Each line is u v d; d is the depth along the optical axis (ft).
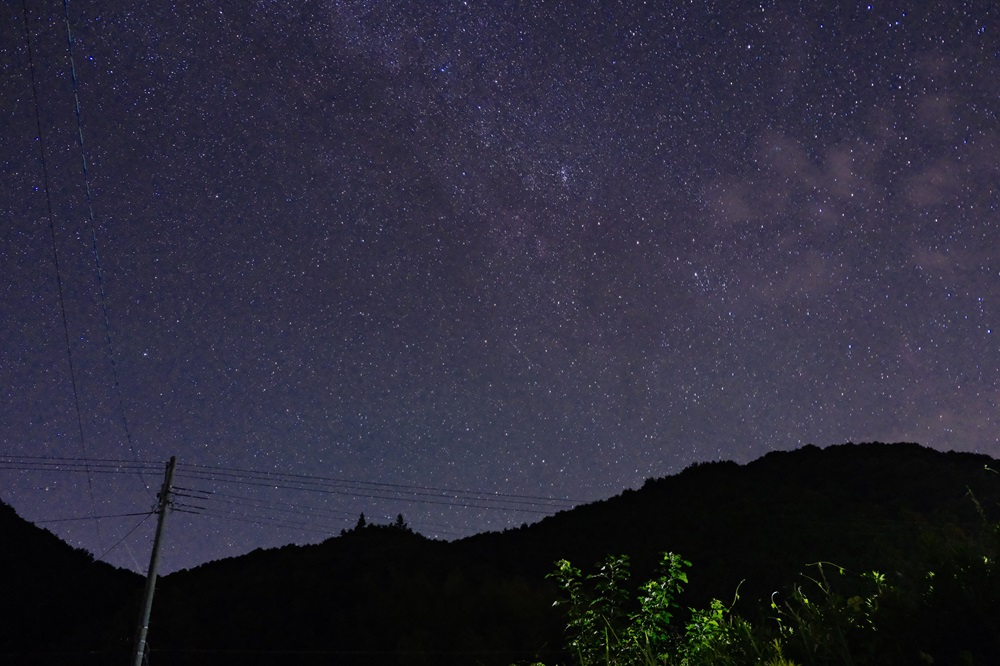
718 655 9.88
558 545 145.89
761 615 10.14
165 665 96.99
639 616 12.36
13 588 117.91
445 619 98.94
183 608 111.45
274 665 94.58
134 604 117.60
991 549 8.91
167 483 70.59
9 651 103.19
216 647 98.89
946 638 8.29
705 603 80.23
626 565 13.74
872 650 8.48
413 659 87.71
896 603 8.82
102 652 101.35
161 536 68.95
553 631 91.97
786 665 8.71
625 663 11.78
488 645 90.02
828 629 9.08
